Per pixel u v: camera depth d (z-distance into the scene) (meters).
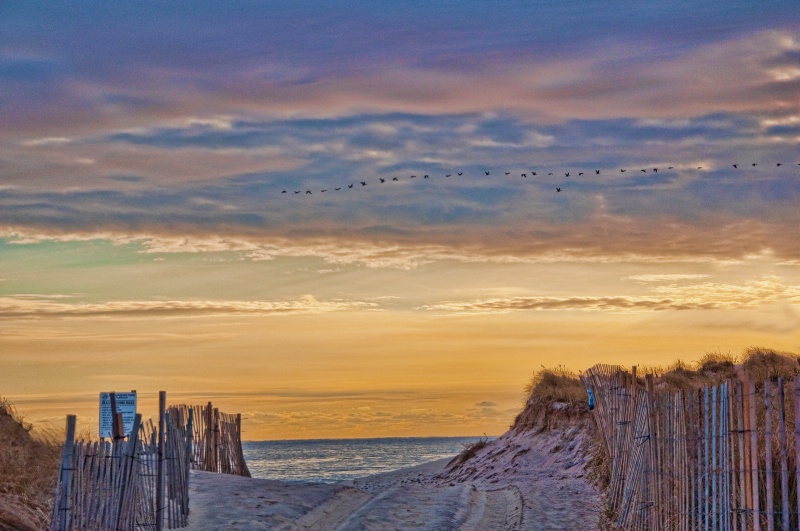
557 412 32.12
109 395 14.48
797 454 10.82
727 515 11.92
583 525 18.09
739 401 11.71
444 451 85.56
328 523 18.22
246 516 17.34
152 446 15.46
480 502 22.27
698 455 12.95
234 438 26.94
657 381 26.22
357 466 62.19
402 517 18.92
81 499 12.81
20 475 15.05
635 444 16.48
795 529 12.13
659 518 14.78
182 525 16.44
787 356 26.83
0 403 17.28
